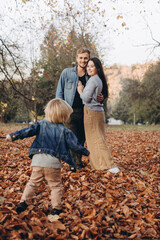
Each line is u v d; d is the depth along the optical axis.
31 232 2.11
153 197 3.17
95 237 2.14
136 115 36.34
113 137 12.43
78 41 13.48
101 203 2.81
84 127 4.19
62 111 2.57
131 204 2.87
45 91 17.36
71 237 2.14
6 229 2.14
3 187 3.44
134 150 7.28
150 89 27.11
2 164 5.09
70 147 2.56
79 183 3.57
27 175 4.11
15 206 2.67
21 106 7.96
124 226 2.43
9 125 20.70
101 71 3.96
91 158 4.22
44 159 2.46
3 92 6.93
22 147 7.72
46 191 3.22
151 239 2.19
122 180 3.80
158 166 5.00
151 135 13.08
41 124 2.57
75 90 4.07
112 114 50.84
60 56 16.31
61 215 2.50
